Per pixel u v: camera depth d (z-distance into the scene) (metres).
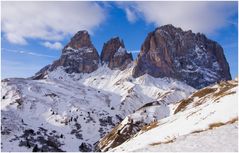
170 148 31.08
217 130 34.66
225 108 52.16
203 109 70.31
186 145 31.11
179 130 61.84
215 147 28.75
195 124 56.47
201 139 32.25
